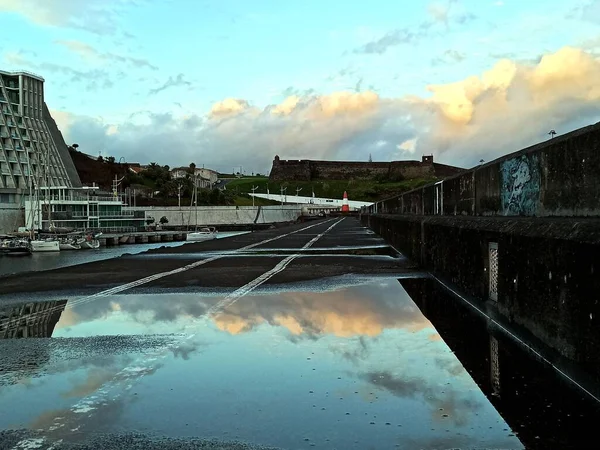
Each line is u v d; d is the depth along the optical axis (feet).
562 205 18.40
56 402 14.30
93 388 15.40
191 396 14.66
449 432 12.05
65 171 467.93
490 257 24.67
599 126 15.56
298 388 15.23
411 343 20.15
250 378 16.17
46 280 40.50
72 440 11.91
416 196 65.62
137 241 349.00
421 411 13.35
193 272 44.78
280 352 19.06
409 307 27.68
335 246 80.53
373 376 16.22
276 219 545.03
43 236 311.06
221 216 500.74
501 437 11.75
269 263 52.75
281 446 11.47
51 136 460.96
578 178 17.07
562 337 15.84
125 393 14.97
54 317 25.93
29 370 17.20
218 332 22.26
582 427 12.15
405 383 15.52
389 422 12.70
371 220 165.68
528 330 18.98
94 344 20.49
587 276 14.07
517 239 20.22
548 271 16.99
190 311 26.91
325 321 24.27
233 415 13.28
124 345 20.27
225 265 50.88
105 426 12.66
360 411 13.43
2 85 414.82
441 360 17.78
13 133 416.05
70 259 241.35
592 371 13.83
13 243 268.41
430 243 43.55
